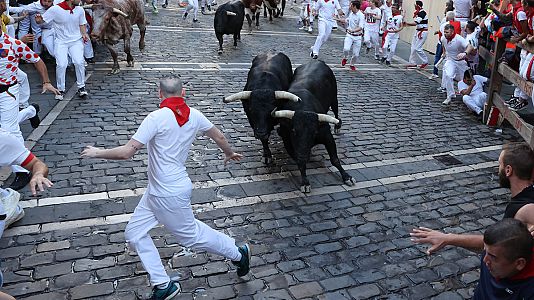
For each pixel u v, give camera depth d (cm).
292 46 1516
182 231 387
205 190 600
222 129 801
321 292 429
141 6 1198
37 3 1010
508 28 877
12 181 584
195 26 1659
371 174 678
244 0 1623
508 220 254
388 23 1373
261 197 594
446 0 1548
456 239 308
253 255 478
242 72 1148
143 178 615
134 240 383
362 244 510
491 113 909
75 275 431
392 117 931
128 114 823
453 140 834
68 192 569
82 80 884
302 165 604
